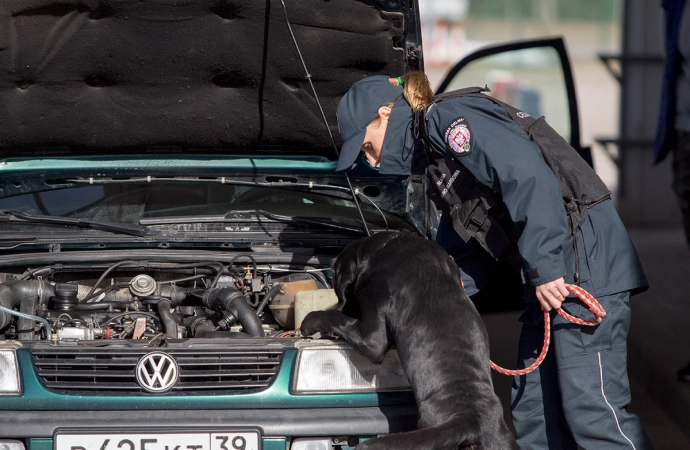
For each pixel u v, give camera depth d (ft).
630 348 53.42
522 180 28.60
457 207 30.99
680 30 50.14
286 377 28.55
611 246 30.42
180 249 36.37
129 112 35.68
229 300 32.50
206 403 28.25
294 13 33.09
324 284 34.78
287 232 36.76
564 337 30.63
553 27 187.01
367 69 35.14
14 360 28.30
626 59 91.76
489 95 31.07
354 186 37.24
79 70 34.22
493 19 186.09
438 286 28.81
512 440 26.68
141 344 28.99
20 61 33.35
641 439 30.60
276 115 36.06
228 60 34.35
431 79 171.32
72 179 37.22
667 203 92.07
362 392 28.76
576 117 50.42
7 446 27.78
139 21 32.96
